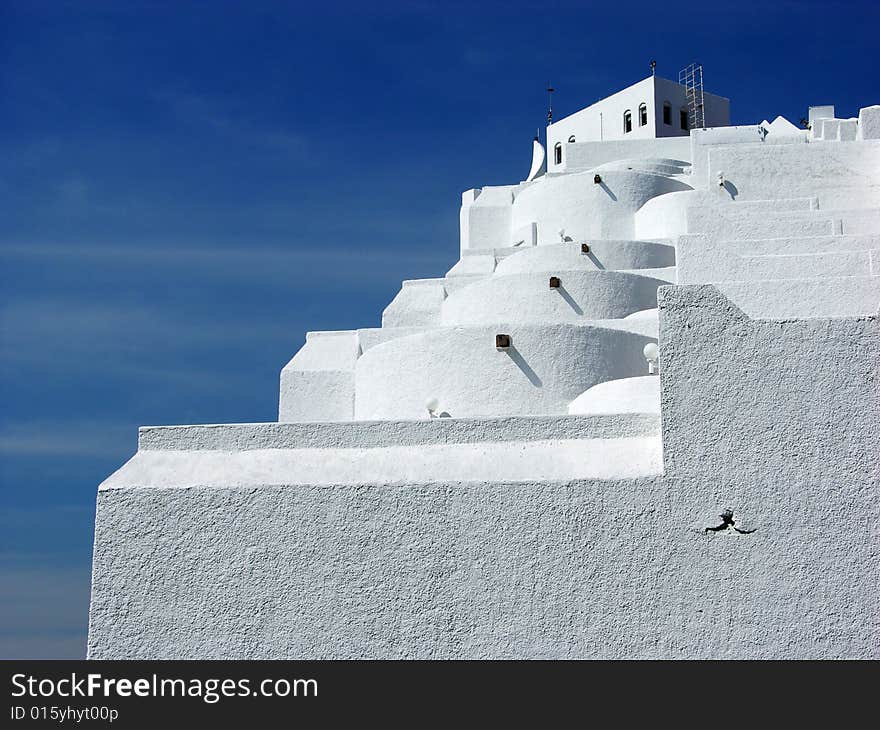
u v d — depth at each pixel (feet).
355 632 54.39
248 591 55.77
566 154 131.95
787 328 53.78
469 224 118.83
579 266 96.12
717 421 53.42
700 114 148.97
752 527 52.13
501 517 54.34
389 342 77.51
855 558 51.19
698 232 83.30
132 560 57.00
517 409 73.15
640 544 52.80
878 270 73.41
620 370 75.72
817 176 96.02
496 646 53.06
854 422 52.42
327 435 59.57
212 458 59.62
